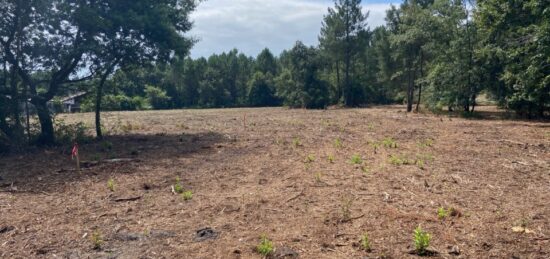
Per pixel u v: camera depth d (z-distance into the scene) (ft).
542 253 17.19
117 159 41.11
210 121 95.50
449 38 103.04
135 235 19.99
